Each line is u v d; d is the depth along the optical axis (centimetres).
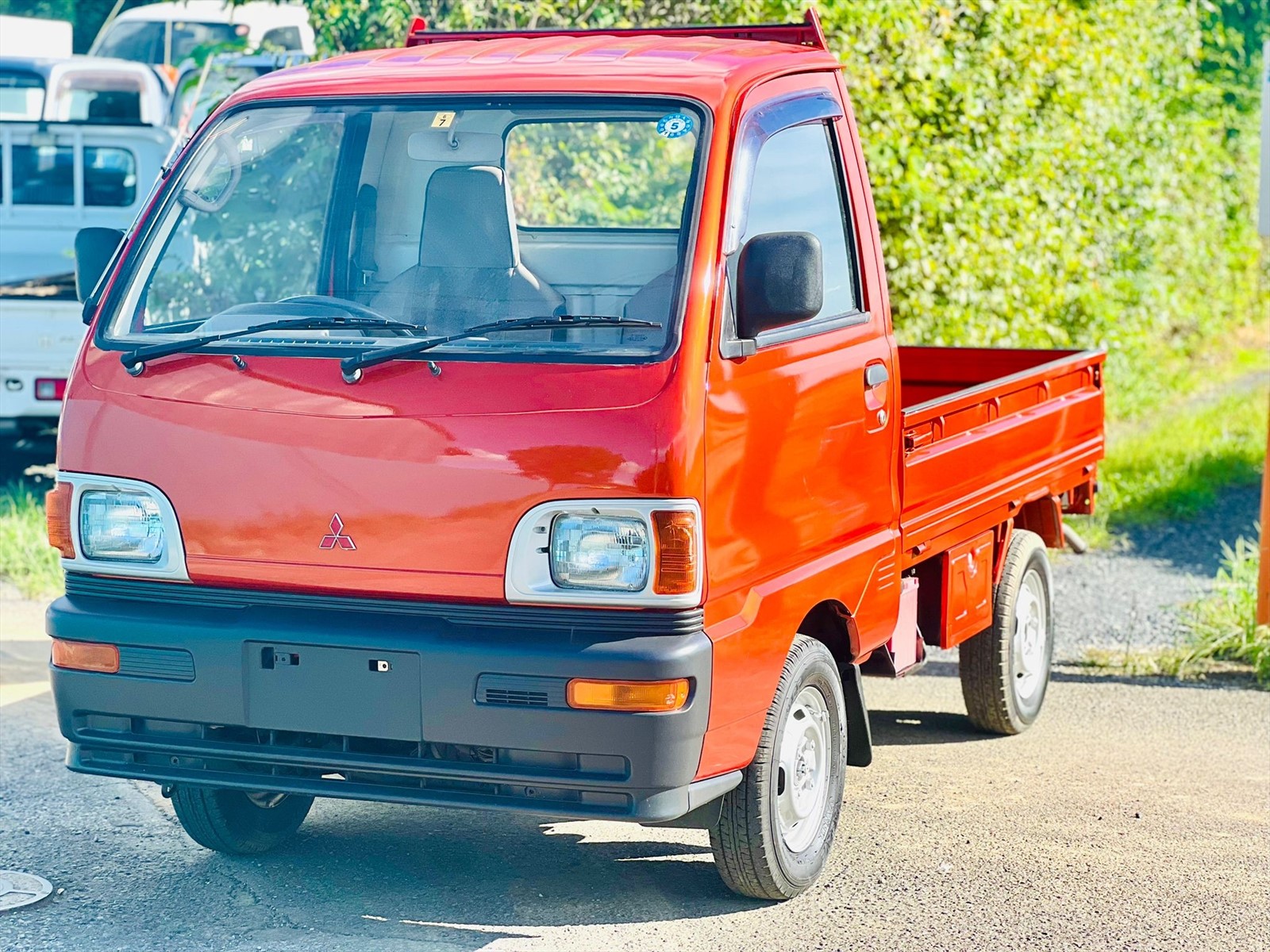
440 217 505
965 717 751
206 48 1070
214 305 511
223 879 514
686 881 521
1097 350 796
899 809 606
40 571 936
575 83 484
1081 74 1306
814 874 511
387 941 466
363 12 1055
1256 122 2339
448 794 434
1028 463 697
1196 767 670
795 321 443
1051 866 544
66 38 1684
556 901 501
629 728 416
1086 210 1402
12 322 1080
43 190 1153
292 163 623
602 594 421
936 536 602
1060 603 1015
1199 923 496
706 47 527
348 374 439
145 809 584
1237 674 841
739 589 451
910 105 1110
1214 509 1320
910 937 479
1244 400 1792
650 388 425
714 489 435
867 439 531
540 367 431
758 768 473
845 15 1045
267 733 449
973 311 1201
